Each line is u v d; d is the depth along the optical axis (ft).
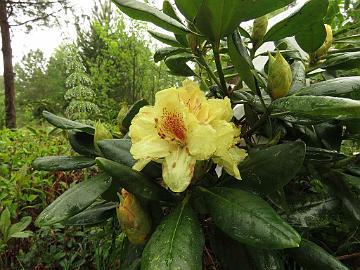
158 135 0.77
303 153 0.77
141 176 0.79
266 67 1.17
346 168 0.99
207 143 0.73
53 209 0.79
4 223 1.37
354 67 1.09
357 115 0.65
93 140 1.07
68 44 5.51
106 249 1.33
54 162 1.01
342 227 1.17
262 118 0.93
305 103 0.71
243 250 0.83
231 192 0.74
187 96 0.80
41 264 1.47
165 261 0.63
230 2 0.76
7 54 8.28
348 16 1.59
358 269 1.18
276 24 0.91
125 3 0.77
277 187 0.78
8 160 2.11
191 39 1.00
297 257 0.85
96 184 0.83
